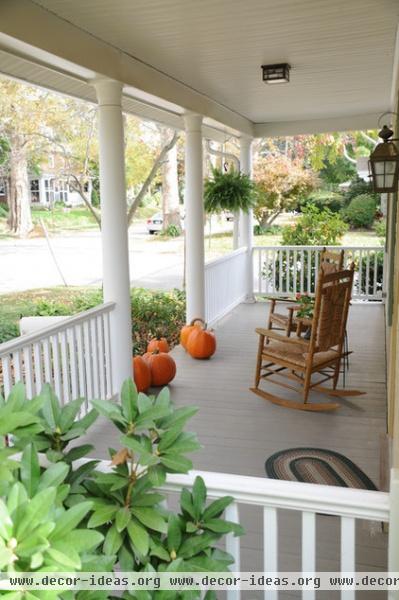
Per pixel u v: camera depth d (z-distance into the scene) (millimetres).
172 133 11039
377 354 5980
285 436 3957
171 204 14734
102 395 4336
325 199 14516
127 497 1498
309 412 4422
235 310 8383
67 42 3488
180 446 1466
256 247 8930
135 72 4402
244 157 8203
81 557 1363
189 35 3822
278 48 4227
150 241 16688
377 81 5504
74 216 15664
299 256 9359
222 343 6598
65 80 4234
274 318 5820
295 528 2775
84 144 10016
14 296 10219
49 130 10211
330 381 5133
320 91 5930
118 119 4180
